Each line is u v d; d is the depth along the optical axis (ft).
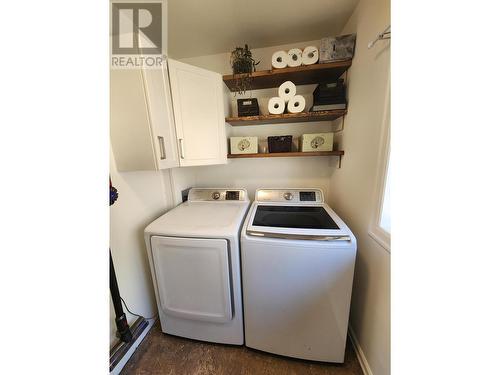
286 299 3.61
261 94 6.03
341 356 3.66
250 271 3.67
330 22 4.59
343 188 5.03
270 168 6.58
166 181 5.42
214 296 3.89
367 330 3.57
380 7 3.17
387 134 3.04
